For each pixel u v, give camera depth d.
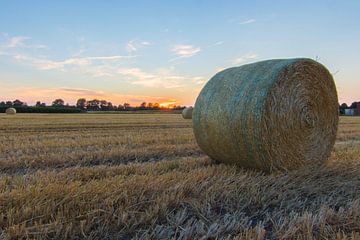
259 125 6.28
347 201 4.99
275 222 4.16
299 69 6.74
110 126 19.80
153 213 4.20
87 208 4.25
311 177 6.10
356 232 3.87
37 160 7.76
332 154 8.49
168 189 4.98
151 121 25.83
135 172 6.37
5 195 4.45
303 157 6.86
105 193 4.65
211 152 7.52
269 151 6.40
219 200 4.83
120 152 8.93
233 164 7.10
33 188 4.70
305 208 4.74
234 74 7.28
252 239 3.58
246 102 6.46
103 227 3.84
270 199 4.97
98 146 10.30
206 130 7.33
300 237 3.71
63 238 3.62
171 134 13.94
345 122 25.41
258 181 5.69
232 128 6.64
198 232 3.78
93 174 6.21
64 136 13.26
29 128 17.53
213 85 7.55
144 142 11.23
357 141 12.36
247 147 6.50
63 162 7.85
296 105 6.71
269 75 6.54
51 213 4.04
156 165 6.97
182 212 4.29
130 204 4.45
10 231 3.59
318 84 7.06
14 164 7.35
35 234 3.60
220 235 3.78
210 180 5.54
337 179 5.96
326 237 3.72
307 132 6.91
